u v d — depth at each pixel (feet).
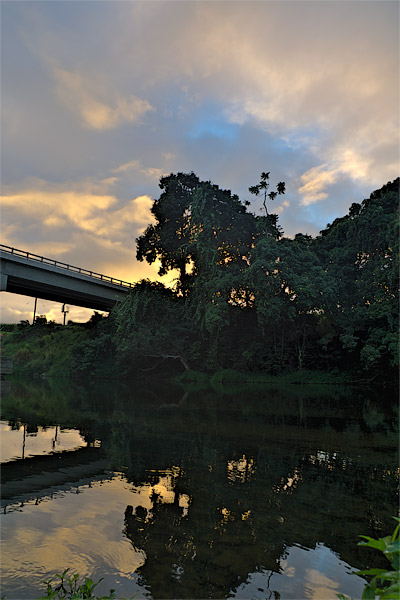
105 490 20.71
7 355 187.21
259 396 76.02
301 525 16.42
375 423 43.75
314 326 129.80
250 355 125.59
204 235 123.03
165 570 12.64
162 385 108.88
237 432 37.88
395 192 123.24
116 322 134.10
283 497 19.85
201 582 11.99
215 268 121.80
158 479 22.80
